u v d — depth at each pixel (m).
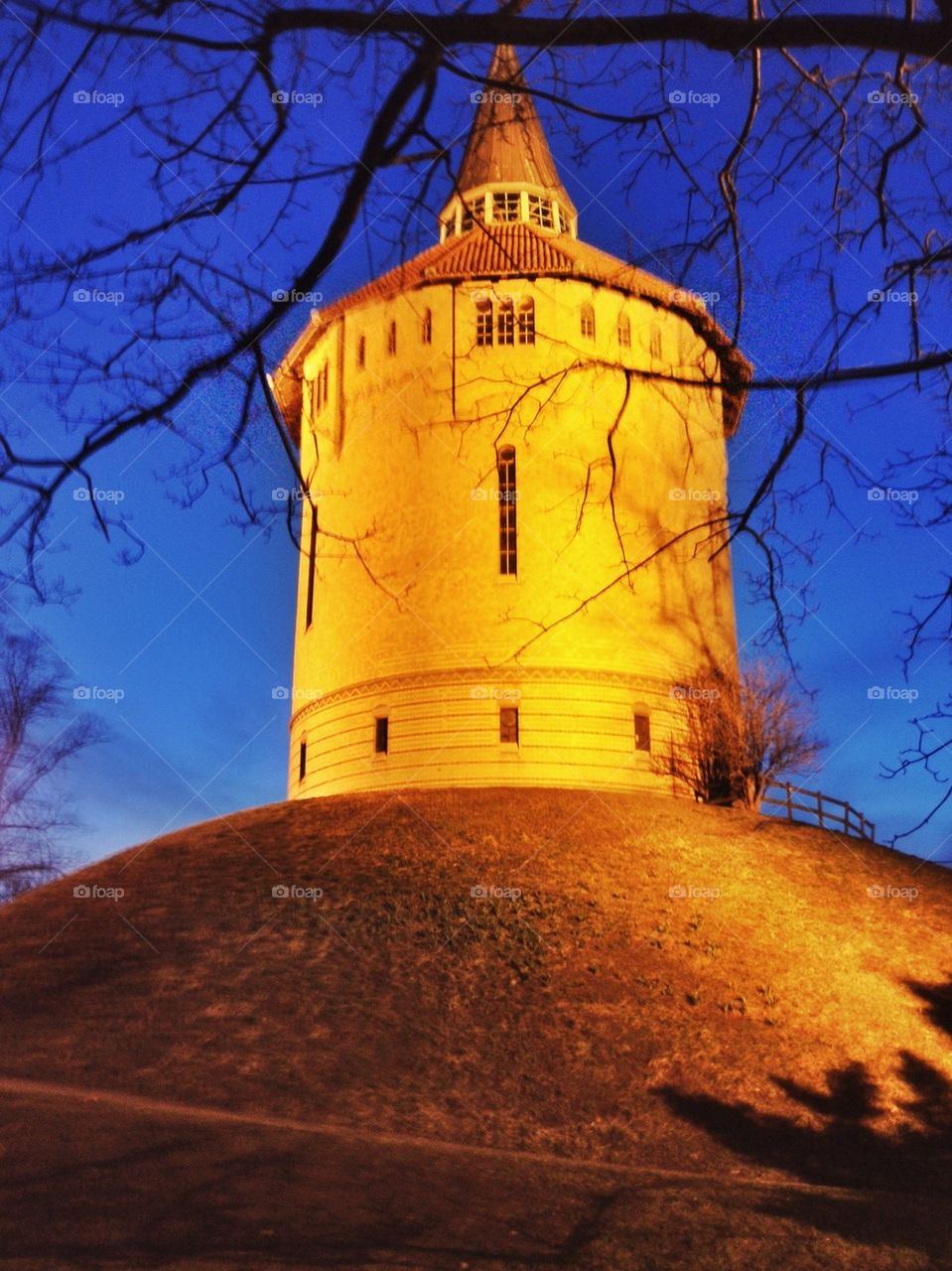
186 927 27.83
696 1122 20.55
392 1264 9.06
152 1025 22.59
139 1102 16.09
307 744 42.66
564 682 37.78
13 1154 11.16
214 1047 21.69
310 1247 9.30
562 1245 10.40
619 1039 23.72
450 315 38.12
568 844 33.22
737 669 39.66
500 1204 11.64
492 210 39.91
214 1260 8.70
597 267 36.84
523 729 37.66
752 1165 18.81
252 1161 12.01
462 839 33.38
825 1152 19.56
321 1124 17.77
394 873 31.17
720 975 26.69
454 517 39.19
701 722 38.75
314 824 35.28
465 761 37.66
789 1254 10.82
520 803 35.91
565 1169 14.20
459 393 38.47
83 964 25.73
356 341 41.41
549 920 28.69
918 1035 24.91
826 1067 23.11
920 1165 19.12
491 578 38.62
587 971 26.44
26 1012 23.09
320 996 24.47
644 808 36.47
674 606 38.84
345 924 28.11
